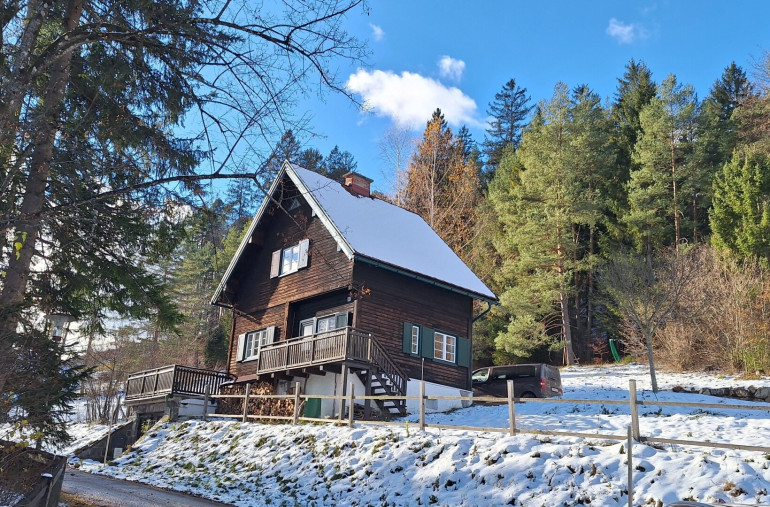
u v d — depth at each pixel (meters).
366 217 29.27
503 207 48.34
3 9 9.78
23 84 9.61
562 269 44.75
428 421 21.73
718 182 37.69
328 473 15.83
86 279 14.15
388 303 26.28
